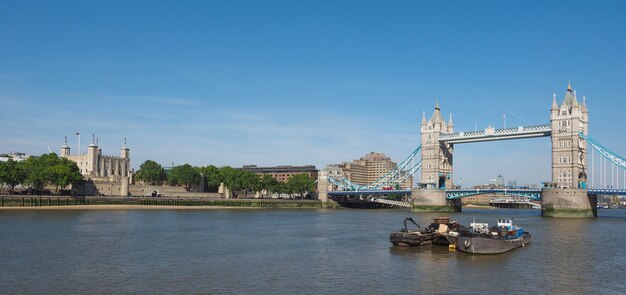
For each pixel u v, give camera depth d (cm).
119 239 8869
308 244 8706
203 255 7238
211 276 5703
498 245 7725
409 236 8294
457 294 4994
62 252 7188
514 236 8431
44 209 17000
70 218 13312
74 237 8969
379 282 5491
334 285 5322
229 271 6012
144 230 10600
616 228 12912
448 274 5950
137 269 6044
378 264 6606
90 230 10256
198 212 18912
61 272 5766
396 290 5128
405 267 6388
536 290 5194
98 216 14538
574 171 19725
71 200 18900
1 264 6191
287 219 15700
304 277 5716
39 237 8875
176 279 5509
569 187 19762
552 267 6481
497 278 5753
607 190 18962
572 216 18938
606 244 9038
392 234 8419
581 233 11325
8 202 17100
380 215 19538
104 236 9250
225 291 5000
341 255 7381
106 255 7031
